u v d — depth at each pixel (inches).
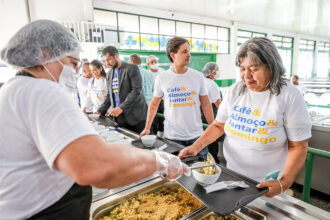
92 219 33.6
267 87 38.7
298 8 279.7
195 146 48.5
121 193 39.4
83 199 27.7
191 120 69.0
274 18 342.3
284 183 33.6
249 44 35.3
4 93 21.1
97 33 171.2
